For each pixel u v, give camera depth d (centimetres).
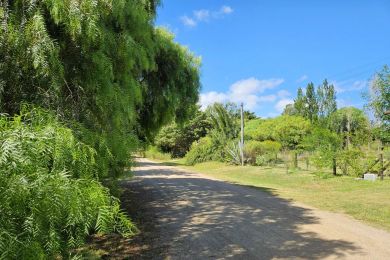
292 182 1716
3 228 238
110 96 532
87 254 614
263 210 1041
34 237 253
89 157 364
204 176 2128
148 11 854
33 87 493
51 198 258
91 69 527
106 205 298
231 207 1088
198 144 3525
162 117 1331
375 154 1833
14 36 445
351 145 1934
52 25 491
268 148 2861
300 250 667
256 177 2003
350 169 1834
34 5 458
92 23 463
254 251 664
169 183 1684
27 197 253
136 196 1288
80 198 275
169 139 4603
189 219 927
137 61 702
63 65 499
